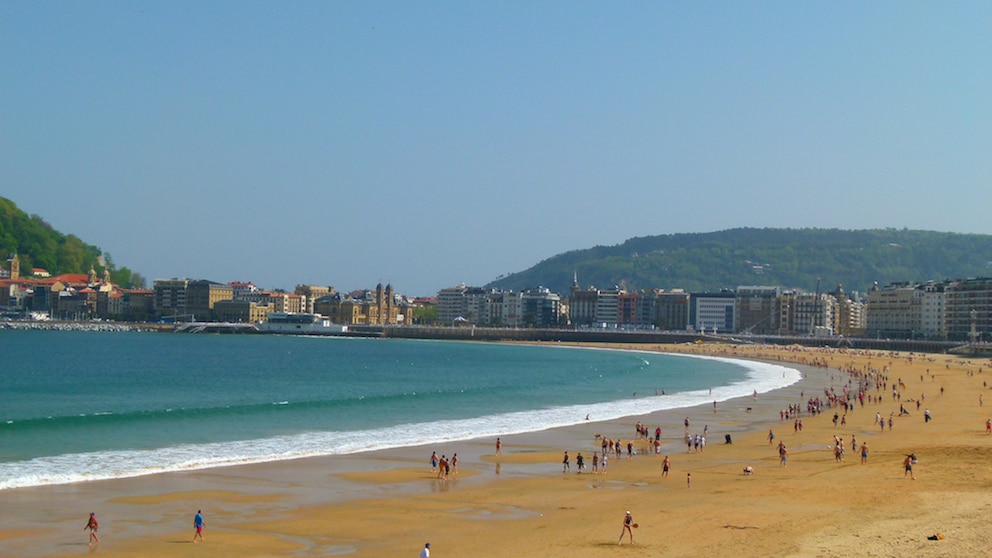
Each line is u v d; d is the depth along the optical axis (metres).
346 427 102.50
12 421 100.12
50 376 190.50
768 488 66.31
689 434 98.06
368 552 50.94
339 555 50.44
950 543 47.00
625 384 176.00
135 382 177.38
